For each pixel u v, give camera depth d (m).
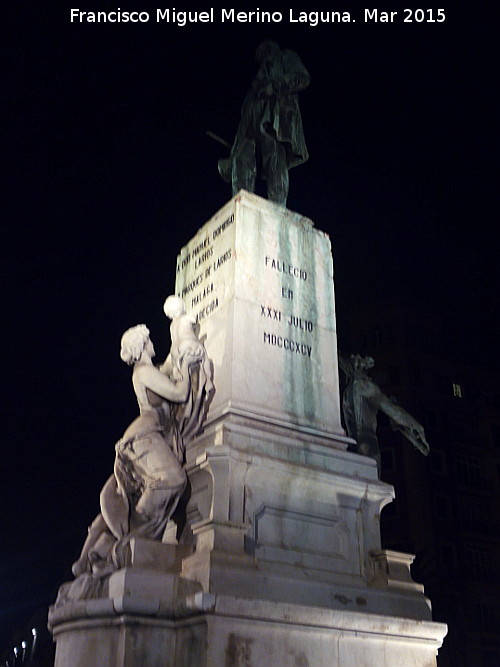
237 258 6.51
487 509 33.56
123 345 6.12
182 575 5.07
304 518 5.68
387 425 32.50
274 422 6.05
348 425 7.78
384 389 34.53
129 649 4.62
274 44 8.03
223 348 6.27
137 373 5.98
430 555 29.48
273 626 4.84
